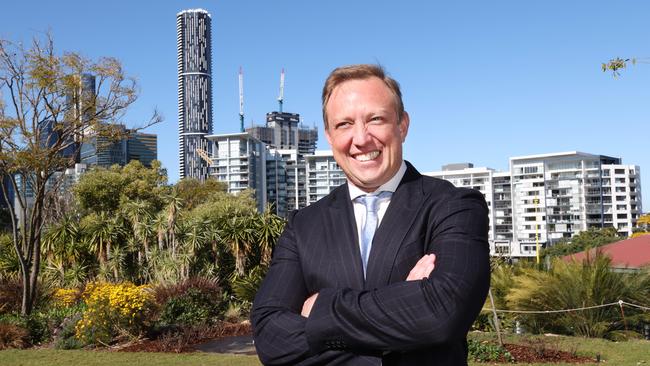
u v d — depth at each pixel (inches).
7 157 539.2
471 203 59.1
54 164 584.1
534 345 412.8
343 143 62.2
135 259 908.6
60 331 505.0
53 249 883.4
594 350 403.9
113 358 416.5
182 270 797.9
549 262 616.1
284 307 62.1
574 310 500.4
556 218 5797.2
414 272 56.0
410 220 58.8
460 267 54.0
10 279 714.8
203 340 511.2
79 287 769.6
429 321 51.9
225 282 816.3
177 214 874.8
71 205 1563.7
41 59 526.9
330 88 64.5
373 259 58.1
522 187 5940.0
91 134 598.9
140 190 1685.5
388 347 53.0
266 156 7042.3
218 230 825.5
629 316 503.2
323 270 60.5
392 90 64.1
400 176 63.4
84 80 560.7
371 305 53.3
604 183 5753.0
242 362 399.2
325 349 55.4
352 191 63.8
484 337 455.8
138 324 494.9
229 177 6579.7
